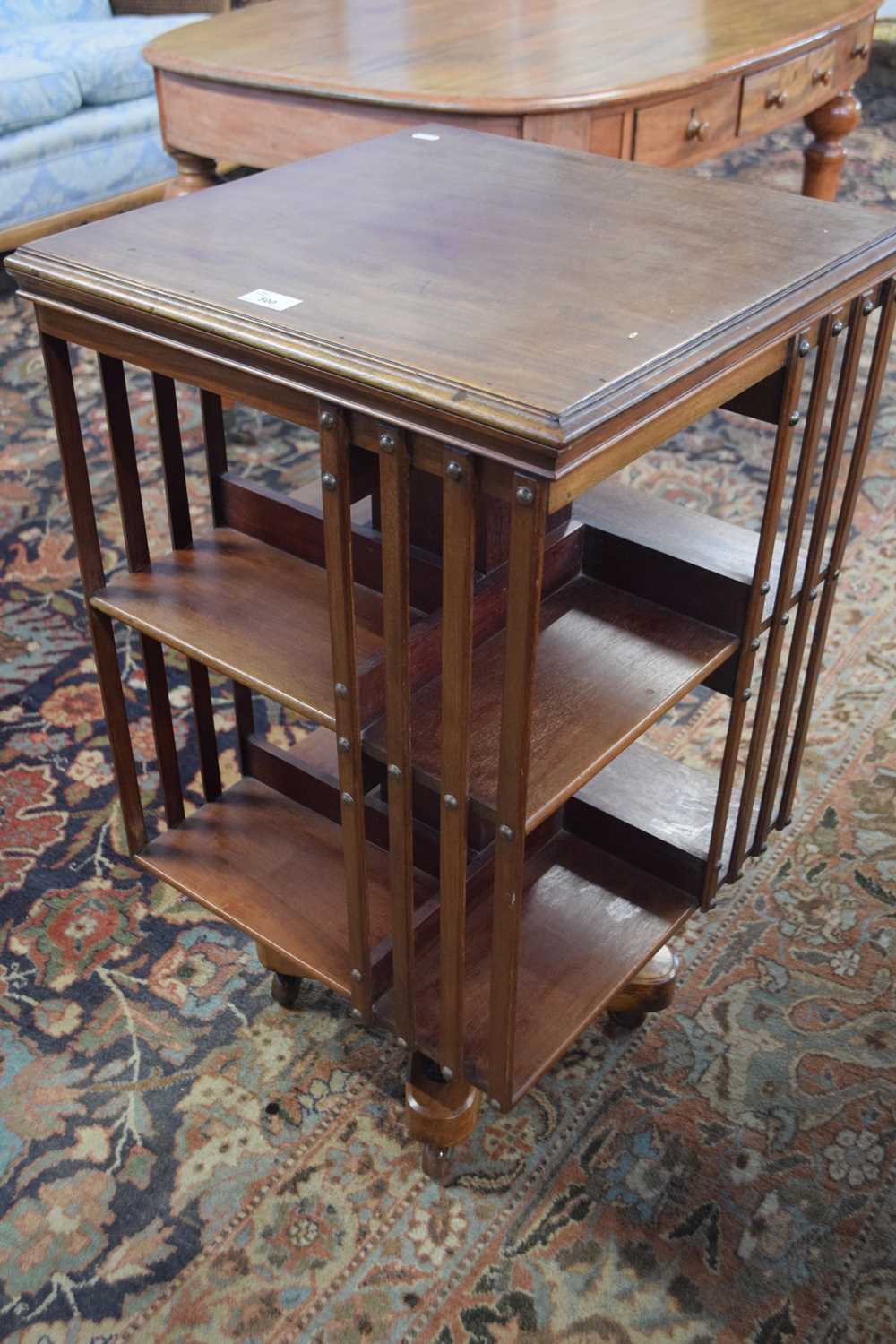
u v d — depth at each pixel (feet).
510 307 4.26
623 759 6.51
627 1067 6.23
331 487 4.20
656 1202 5.64
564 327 4.12
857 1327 5.18
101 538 10.31
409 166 5.74
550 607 5.47
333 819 6.34
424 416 3.81
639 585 5.51
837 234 4.91
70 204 15.03
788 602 5.40
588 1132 5.94
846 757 8.02
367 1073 6.21
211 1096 6.10
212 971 6.73
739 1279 5.35
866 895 7.11
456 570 3.97
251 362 4.24
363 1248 5.47
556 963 5.62
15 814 7.71
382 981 5.42
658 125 8.85
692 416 4.23
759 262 4.64
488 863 5.84
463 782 4.33
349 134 8.75
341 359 3.95
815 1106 6.04
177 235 4.94
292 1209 5.62
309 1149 5.86
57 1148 5.86
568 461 3.62
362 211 5.17
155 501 10.78
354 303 4.30
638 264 4.62
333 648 4.52
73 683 8.80
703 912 6.57
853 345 5.00
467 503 3.84
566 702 4.88
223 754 8.14
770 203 5.24
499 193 5.37
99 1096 6.09
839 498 10.61
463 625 4.04
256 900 5.88
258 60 9.31
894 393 12.28
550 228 4.97
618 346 3.99
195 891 5.93
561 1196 5.67
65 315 4.86
